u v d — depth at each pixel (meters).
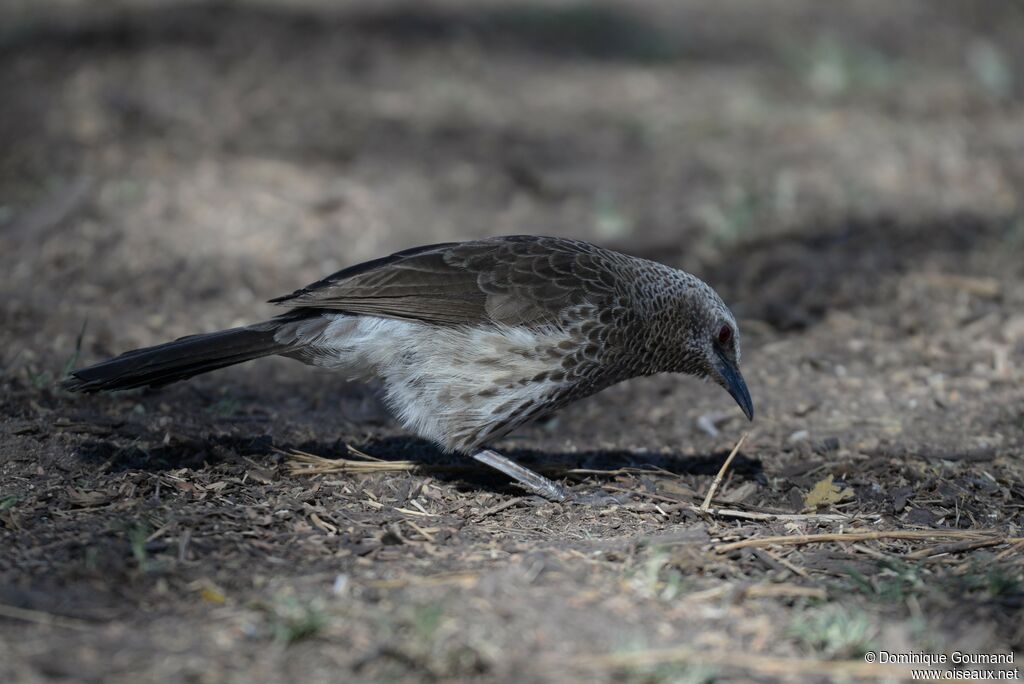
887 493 9.98
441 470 10.31
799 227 17.70
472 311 9.48
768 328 14.22
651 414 12.25
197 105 21.47
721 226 17.55
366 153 20.36
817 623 7.34
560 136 22.33
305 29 27.41
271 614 7.21
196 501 9.13
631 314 9.98
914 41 30.50
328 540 8.57
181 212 16.97
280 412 11.66
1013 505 9.74
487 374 9.50
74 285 14.41
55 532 8.44
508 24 30.31
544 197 19.38
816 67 26.48
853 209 18.28
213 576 7.82
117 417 10.70
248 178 18.47
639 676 6.62
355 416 11.77
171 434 10.30
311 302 9.33
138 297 14.25
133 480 9.39
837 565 8.48
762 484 10.31
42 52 23.80
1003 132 22.25
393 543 8.57
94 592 7.54
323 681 6.54
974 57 28.92
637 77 26.80
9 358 11.95
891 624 7.51
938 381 12.49
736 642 7.18
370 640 6.96
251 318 13.95
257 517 8.89
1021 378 12.43
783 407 12.12
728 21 32.41
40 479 9.35
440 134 21.83
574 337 9.64
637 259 10.52
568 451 11.18
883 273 15.55
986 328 13.69
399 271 9.50
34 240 15.57
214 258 15.68
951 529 9.24
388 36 27.75
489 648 6.87
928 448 10.96
